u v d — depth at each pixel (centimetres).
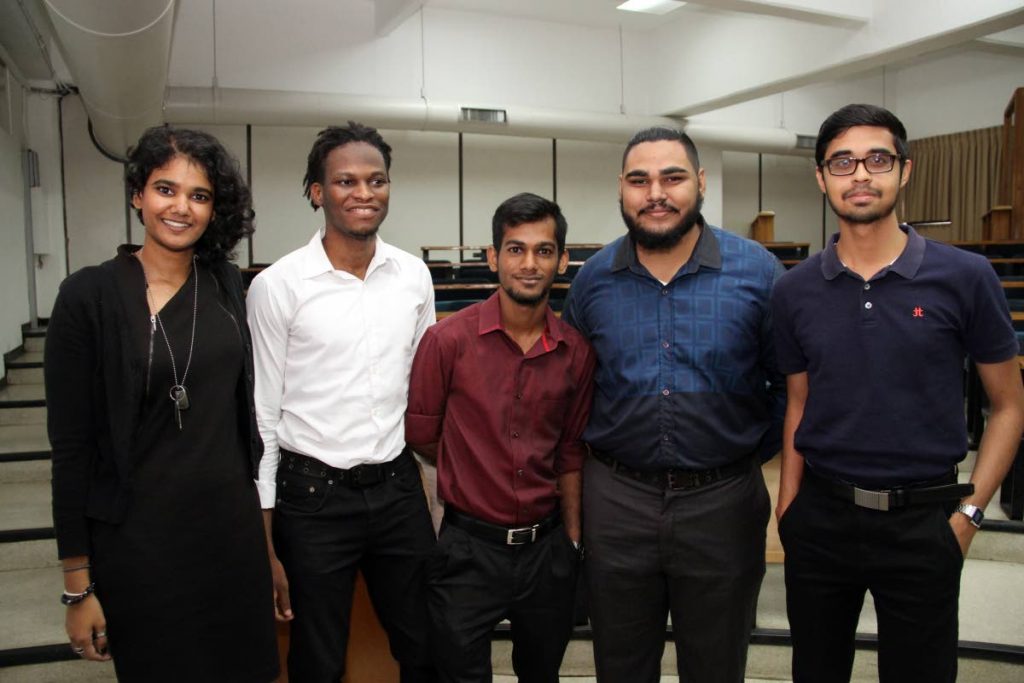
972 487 141
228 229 141
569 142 913
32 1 463
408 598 167
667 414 154
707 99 810
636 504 158
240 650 139
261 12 756
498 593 162
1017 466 262
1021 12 522
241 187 141
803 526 150
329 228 159
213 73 745
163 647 133
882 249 139
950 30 566
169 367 131
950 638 144
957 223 1011
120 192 706
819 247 1121
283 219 802
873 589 147
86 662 217
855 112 137
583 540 168
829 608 152
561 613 168
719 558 156
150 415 131
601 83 891
